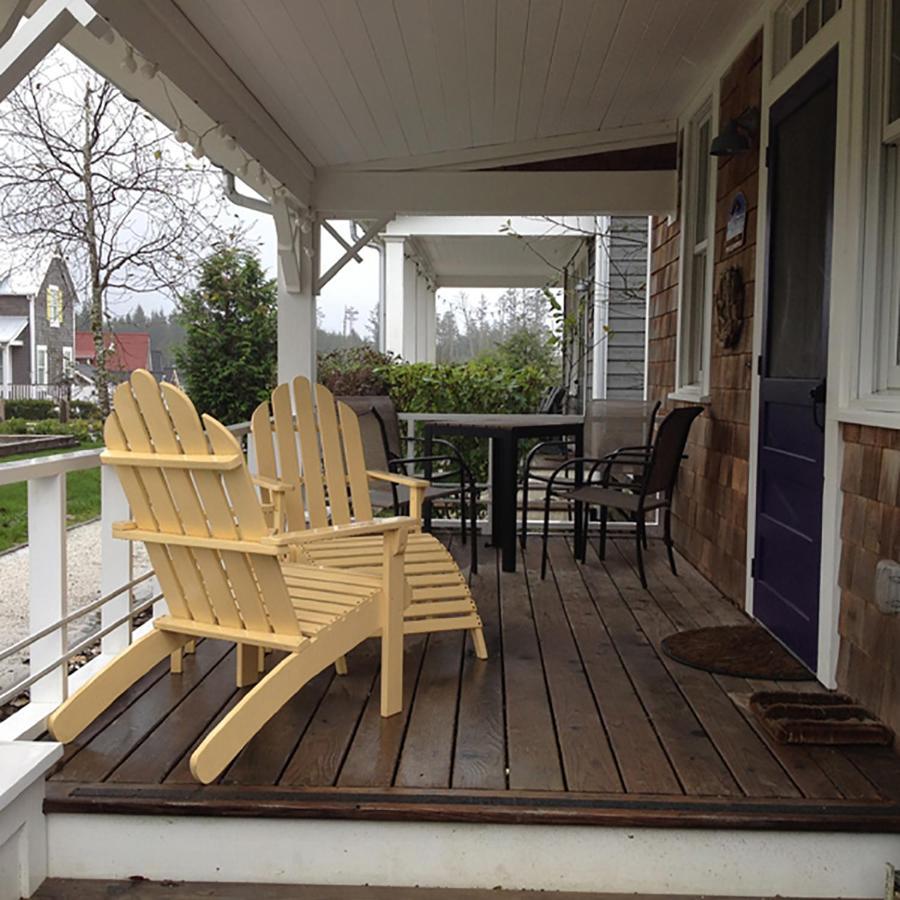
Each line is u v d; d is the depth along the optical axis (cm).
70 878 235
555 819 225
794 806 228
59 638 283
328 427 384
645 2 397
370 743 265
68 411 1083
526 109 534
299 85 462
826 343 312
